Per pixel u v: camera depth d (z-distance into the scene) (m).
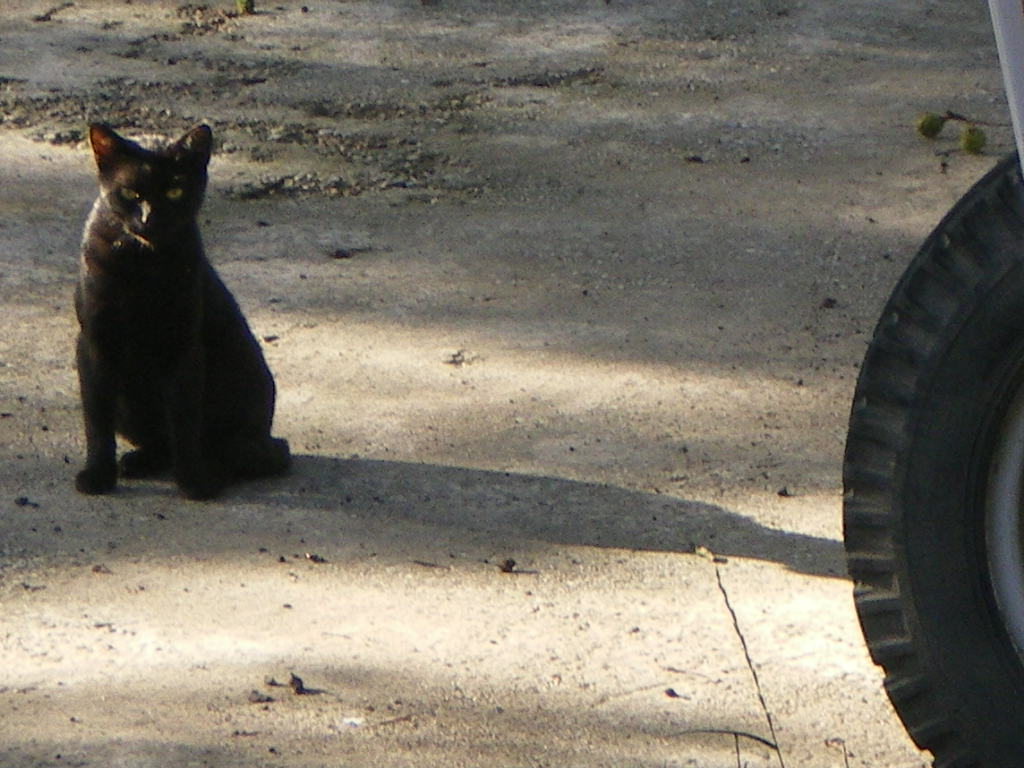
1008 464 7.29
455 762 8.29
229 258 16.91
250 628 9.82
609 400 13.91
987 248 7.27
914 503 7.46
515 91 22.86
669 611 10.25
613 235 18.12
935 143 21.67
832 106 22.95
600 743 8.55
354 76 23.00
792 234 18.38
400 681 9.20
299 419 13.35
